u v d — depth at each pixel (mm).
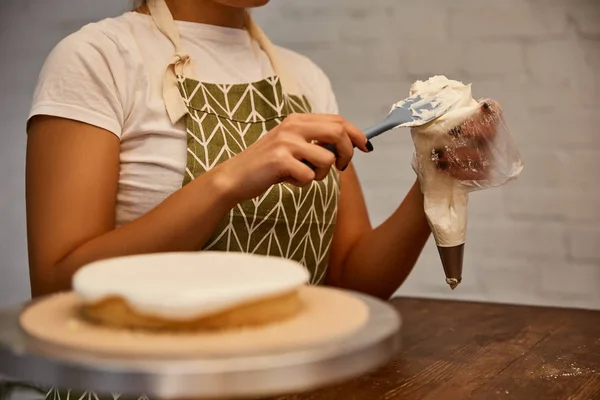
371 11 1992
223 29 1219
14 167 2279
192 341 544
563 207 1895
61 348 524
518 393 853
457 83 1065
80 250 944
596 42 1840
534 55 1882
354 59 2016
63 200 988
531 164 1906
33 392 2150
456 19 1931
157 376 475
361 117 2027
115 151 1054
